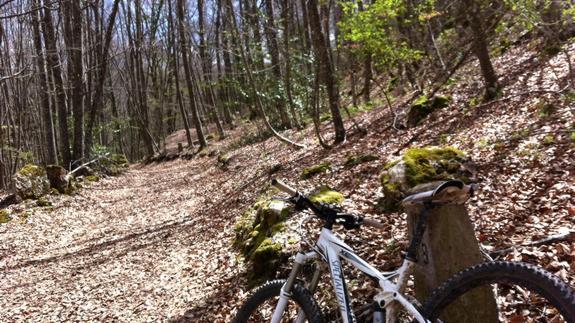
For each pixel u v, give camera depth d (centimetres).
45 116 1938
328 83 1183
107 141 3722
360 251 491
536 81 920
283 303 300
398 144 951
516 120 773
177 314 579
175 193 1616
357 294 400
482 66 953
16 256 997
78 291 753
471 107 961
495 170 620
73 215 1361
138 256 902
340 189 784
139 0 3497
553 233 421
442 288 244
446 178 327
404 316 313
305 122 1788
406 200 273
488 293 281
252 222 747
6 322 666
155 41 3878
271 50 1736
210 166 2038
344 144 1149
